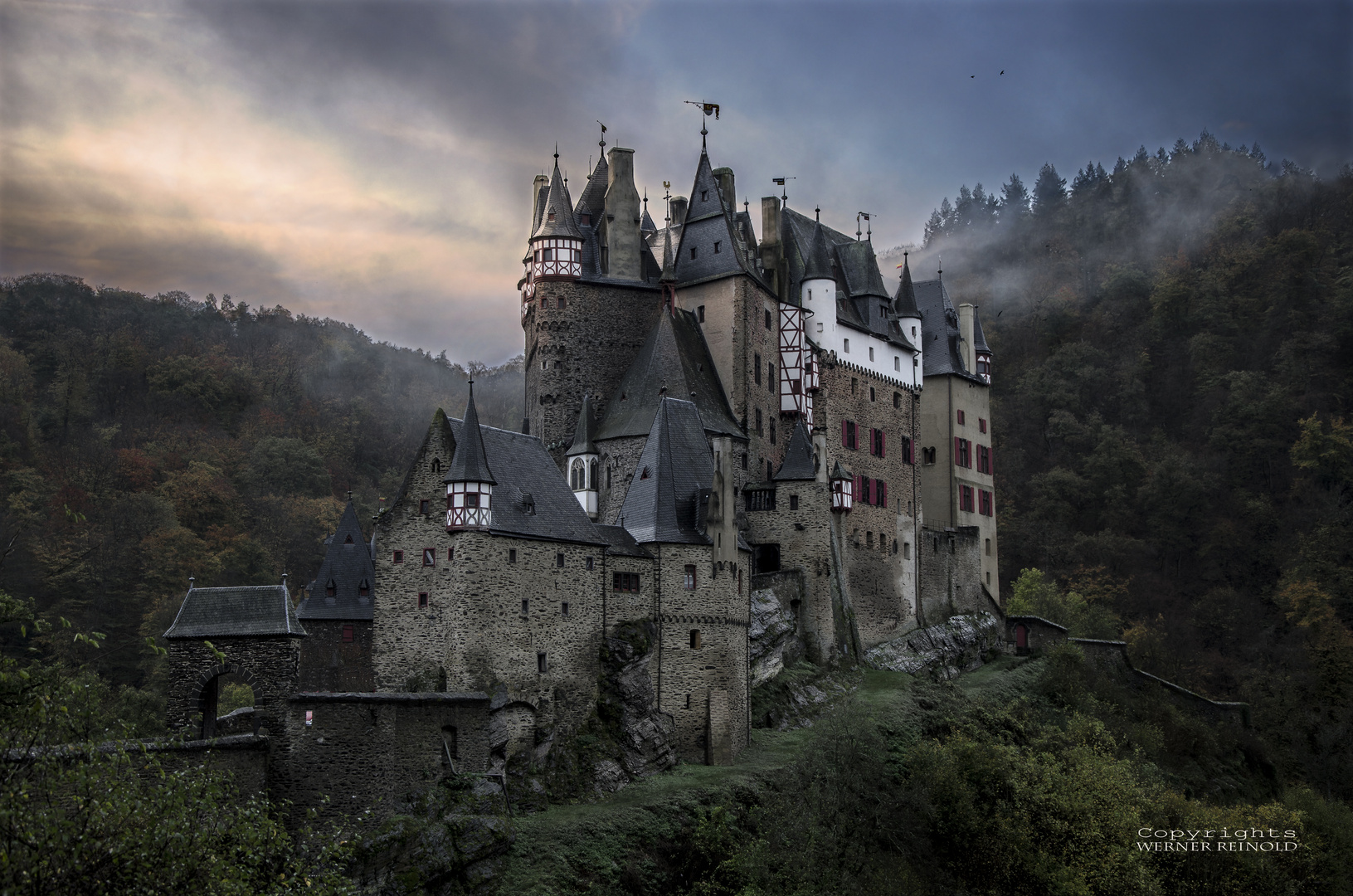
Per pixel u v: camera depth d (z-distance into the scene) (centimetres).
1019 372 18738
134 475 12712
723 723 6525
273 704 4894
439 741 5234
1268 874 6969
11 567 10012
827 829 5675
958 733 7075
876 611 8969
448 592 5712
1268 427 16125
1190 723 9694
